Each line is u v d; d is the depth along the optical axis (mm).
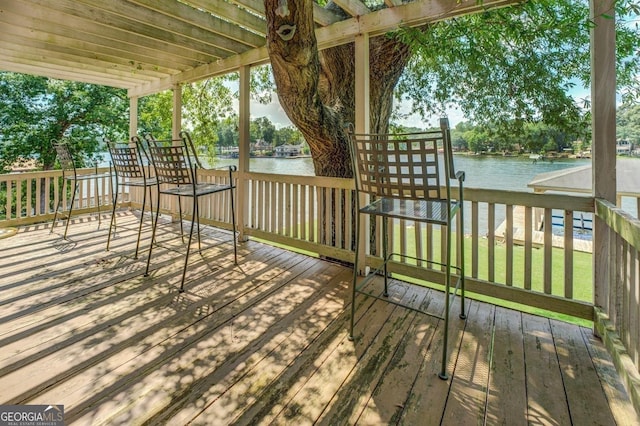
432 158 1677
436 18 2512
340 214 3250
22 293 2576
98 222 5031
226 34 3369
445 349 1688
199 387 1583
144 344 1933
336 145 3357
